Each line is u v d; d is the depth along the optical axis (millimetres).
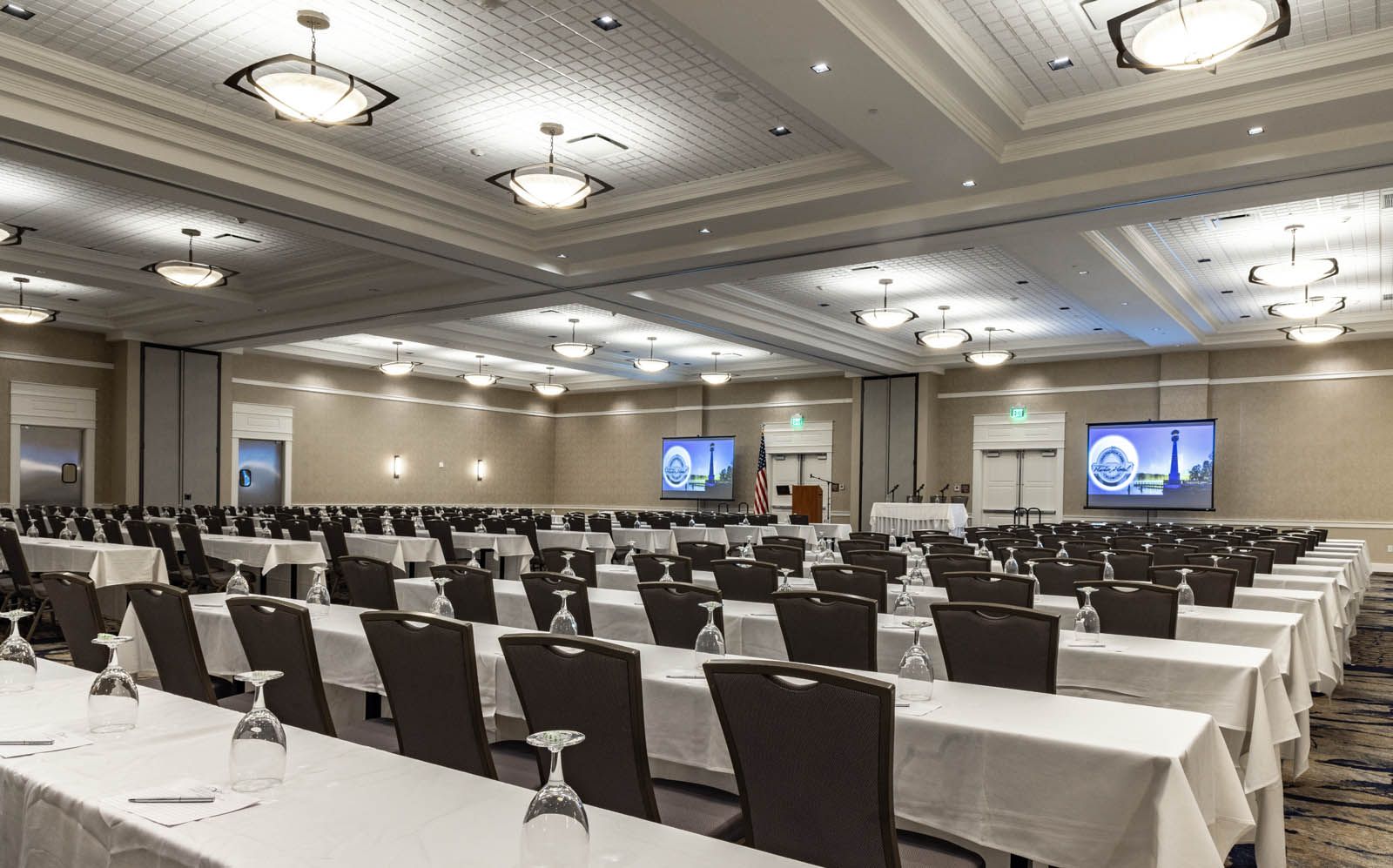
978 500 19094
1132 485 17281
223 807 1744
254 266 12383
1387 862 3475
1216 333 16328
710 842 1626
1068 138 7418
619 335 18016
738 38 5688
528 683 2449
